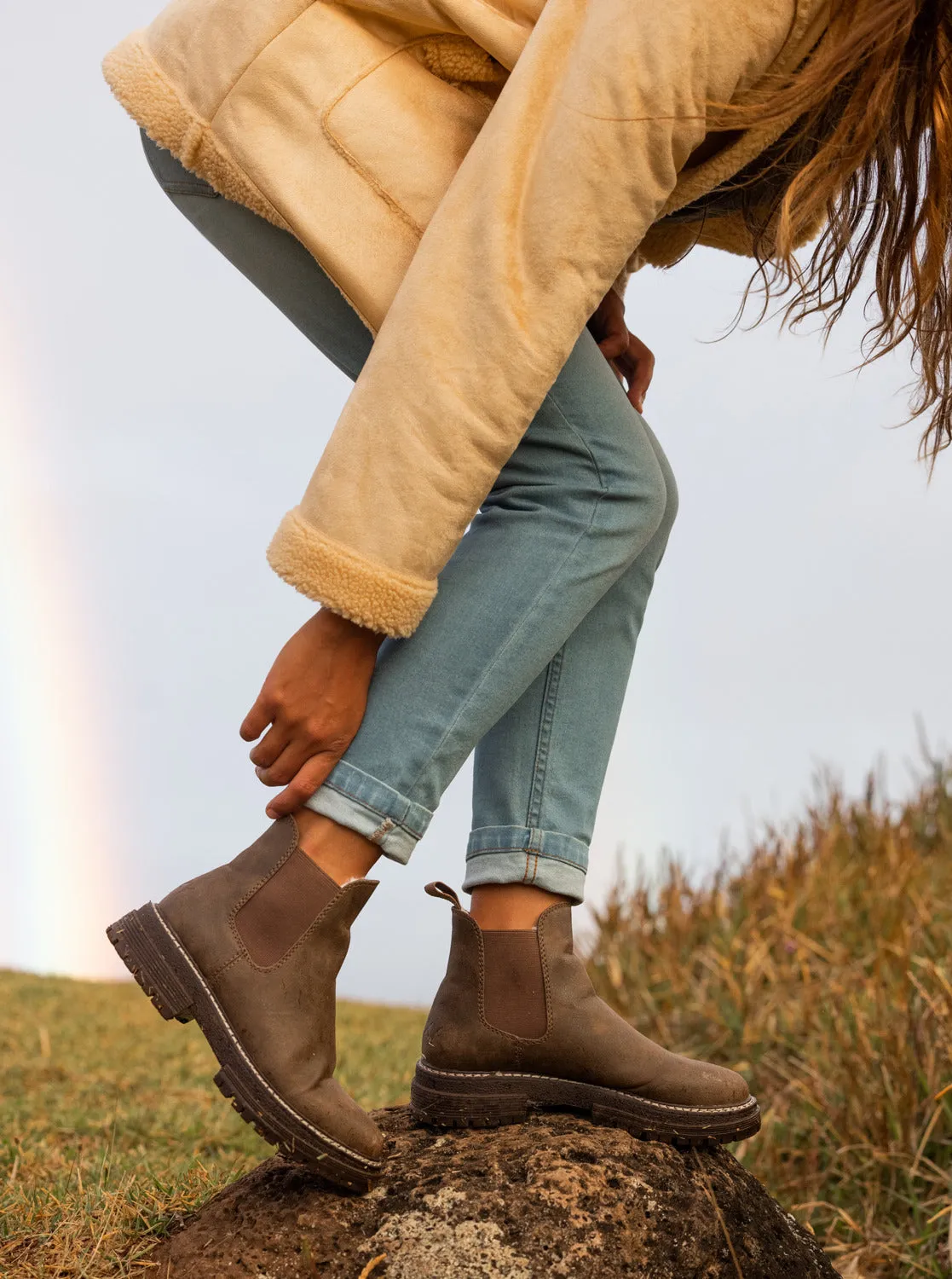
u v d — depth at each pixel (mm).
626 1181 1359
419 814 1302
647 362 1731
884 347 1491
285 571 1257
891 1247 2203
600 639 1492
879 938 3469
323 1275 1271
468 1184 1335
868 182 1430
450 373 1240
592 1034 1432
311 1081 1263
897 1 1241
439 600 1340
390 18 1371
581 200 1229
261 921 1283
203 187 1456
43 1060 3119
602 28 1245
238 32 1361
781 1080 3070
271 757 1316
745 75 1288
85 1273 1298
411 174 1347
